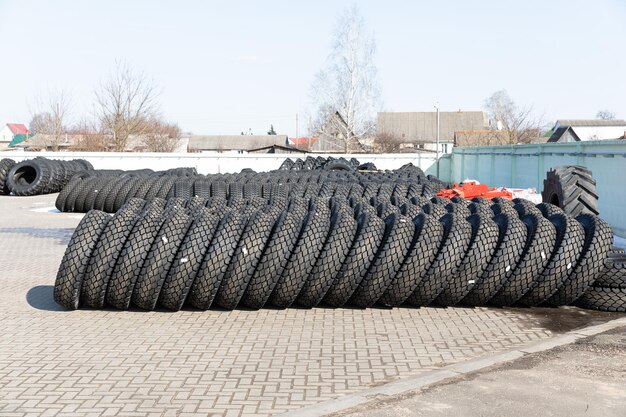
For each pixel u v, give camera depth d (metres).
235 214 7.84
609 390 4.90
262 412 4.64
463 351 6.14
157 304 7.77
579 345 6.12
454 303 7.89
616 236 14.37
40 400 4.91
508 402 4.68
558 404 4.63
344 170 26.14
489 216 8.59
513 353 5.89
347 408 4.61
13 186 27.81
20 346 6.33
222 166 38.50
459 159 36.53
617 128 71.25
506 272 7.62
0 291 8.97
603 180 15.32
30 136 78.62
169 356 6.00
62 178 29.23
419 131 82.50
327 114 52.97
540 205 9.04
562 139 62.78
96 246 7.62
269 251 7.51
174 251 7.49
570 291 7.69
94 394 5.03
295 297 7.64
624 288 7.75
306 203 10.71
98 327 7.03
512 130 52.59
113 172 24.88
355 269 7.55
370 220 7.82
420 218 7.92
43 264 11.30
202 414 4.63
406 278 7.58
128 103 53.50
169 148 57.94
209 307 7.75
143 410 4.71
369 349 6.20
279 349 6.21
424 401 4.71
